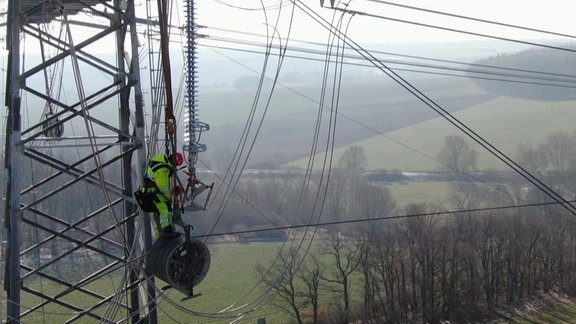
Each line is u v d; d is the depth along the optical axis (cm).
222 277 3653
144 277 1023
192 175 978
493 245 3966
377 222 4503
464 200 4628
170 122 923
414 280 3662
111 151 3161
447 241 3784
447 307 3703
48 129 1030
